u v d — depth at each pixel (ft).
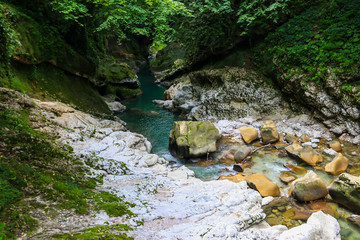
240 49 55.31
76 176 19.40
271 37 47.32
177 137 33.63
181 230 14.84
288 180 26.00
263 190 23.81
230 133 39.37
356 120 33.27
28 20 35.14
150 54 141.69
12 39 28.76
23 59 32.58
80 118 33.19
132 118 50.93
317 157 29.30
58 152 20.80
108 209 15.58
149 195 19.98
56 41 39.17
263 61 48.24
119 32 46.50
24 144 18.33
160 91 77.20
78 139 27.78
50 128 26.43
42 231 12.02
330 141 33.78
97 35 67.41
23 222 12.05
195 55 67.31
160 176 24.17
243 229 15.34
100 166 23.11
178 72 82.48
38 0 37.96
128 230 13.98
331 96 35.88
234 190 19.98
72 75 43.70
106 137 30.45
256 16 48.14
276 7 42.14
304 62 39.73
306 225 14.98
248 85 46.73
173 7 38.93
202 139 33.17
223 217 16.22
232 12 53.57
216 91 49.44
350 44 35.63
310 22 42.86
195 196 19.63
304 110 40.47
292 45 42.91
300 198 22.22
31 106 27.07
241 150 32.32
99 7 42.93
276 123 40.70
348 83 33.94
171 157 34.04
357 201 20.38
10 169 15.08
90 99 45.70
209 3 50.14
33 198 14.17
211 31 60.18
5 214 12.09
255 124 40.81
